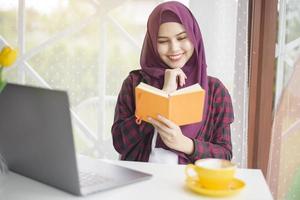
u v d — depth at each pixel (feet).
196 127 5.18
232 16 6.39
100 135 7.18
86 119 7.16
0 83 2.93
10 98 3.06
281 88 6.41
